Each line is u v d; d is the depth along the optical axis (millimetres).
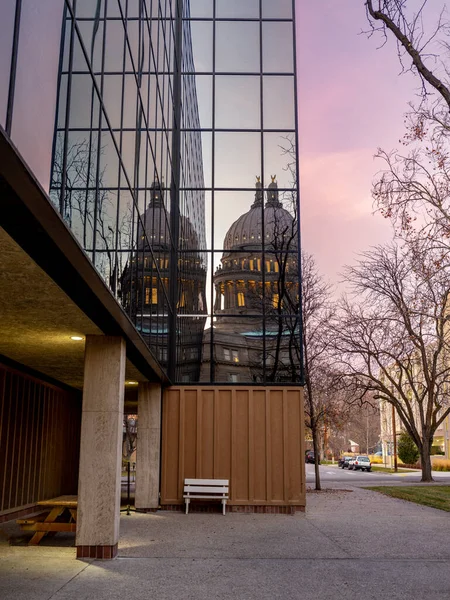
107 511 9523
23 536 11477
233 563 9047
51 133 5539
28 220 5055
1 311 8422
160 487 16656
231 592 7250
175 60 18922
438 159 15242
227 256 18281
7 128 4270
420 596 7082
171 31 16953
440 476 42781
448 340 28281
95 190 7500
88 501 9531
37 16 5039
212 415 16875
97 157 7609
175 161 19016
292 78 19547
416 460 59812
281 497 16141
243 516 15219
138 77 10836
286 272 18109
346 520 14430
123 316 8648
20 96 4590
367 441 91375
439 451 66688
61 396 18453
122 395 10242
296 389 16953
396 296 28766
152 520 14297
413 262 18094
